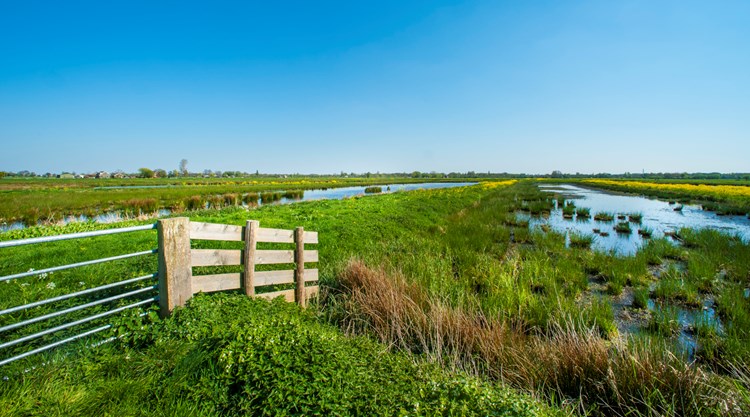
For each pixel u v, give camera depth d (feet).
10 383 10.34
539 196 120.16
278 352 11.13
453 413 8.87
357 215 53.21
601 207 92.17
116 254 29.71
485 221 60.64
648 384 12.86
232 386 10.65
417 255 33.55
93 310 16.02
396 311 19.17
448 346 17.11
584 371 14.05
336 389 9.81
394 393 9.78
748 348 16.51
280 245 35.06
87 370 11.37
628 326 21.31
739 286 26.07
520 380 14.37
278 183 247.91
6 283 20.45
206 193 127.24
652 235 50.93
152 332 13.88
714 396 11.99
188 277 16.12
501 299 22.35
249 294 19.01
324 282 25.70
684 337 19.62
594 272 32.14
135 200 91.61
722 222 64.44
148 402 10.01
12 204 79.61
